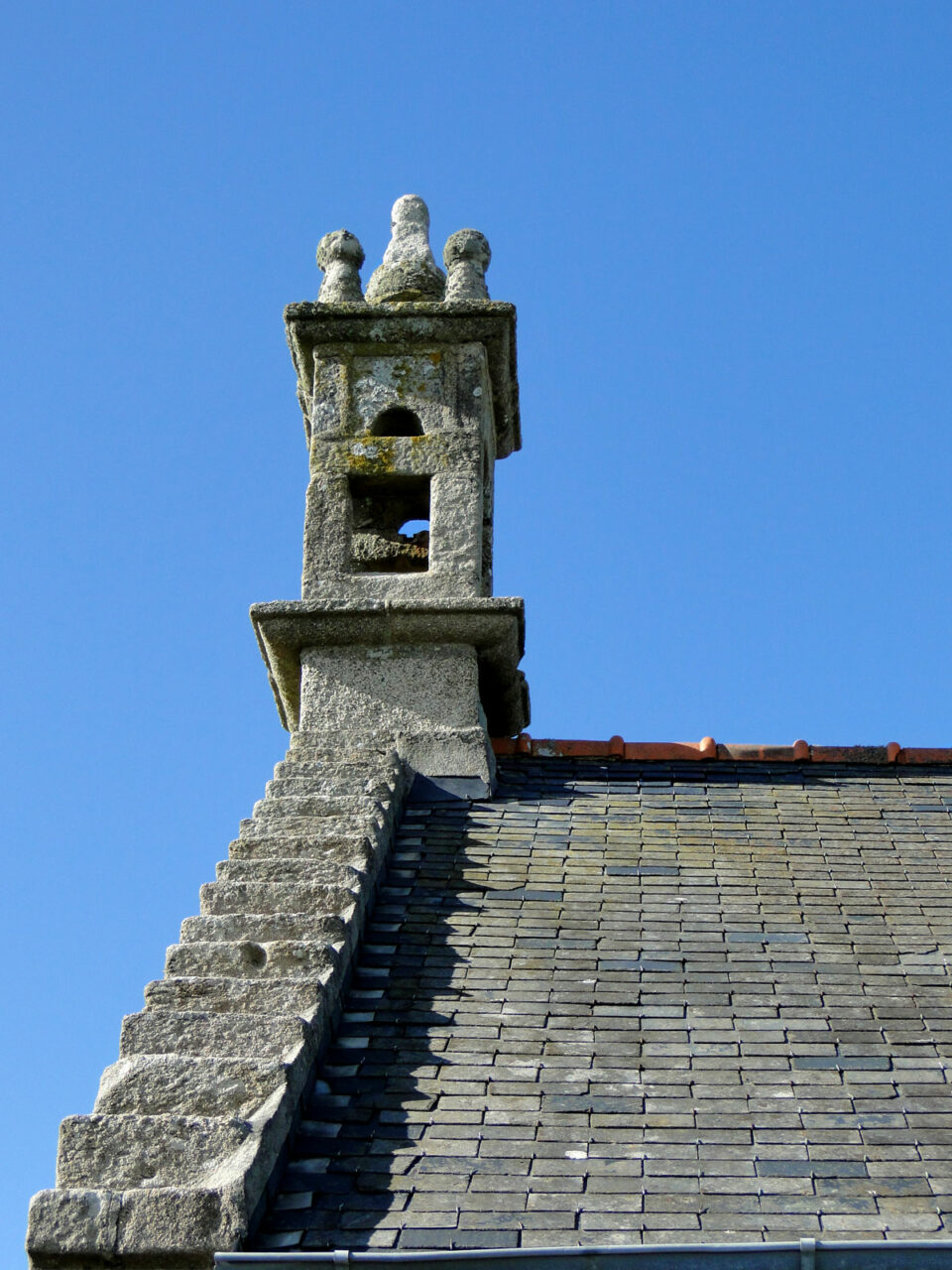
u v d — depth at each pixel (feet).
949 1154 26.21
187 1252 23.84
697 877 36.37
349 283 46.80
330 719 41.06
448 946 32.78
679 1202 24.91
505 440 49.11
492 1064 28.78
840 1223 24.31
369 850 34.27
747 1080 28.40
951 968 32.53
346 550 43.04
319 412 44.65
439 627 41.57
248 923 30.76
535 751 43.04
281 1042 27.48
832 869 37.04
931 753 43.14
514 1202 24.97
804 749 43.24
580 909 34.60
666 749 43.21
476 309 45.09
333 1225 24.58
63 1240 24.00
